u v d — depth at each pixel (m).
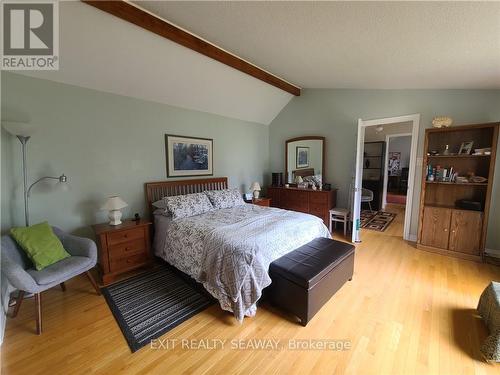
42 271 1.94
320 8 1.69
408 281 2.52
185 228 2.60
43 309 2.11
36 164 2.44
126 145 3.12
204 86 3.51
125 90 2.99
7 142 2.25
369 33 1.96
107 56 2.49
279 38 2.33
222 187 4.35
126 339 1.75
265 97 4.44
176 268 2.83
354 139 4.21
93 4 1.88
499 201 3.02
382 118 3.85
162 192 3.49
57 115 2.55
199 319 1.98
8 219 2.29
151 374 1.47
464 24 1.62
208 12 2.01
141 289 2.44
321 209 4.35
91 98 2.78
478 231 2.95
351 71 3.07
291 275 1.92
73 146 2.68
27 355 1.61
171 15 2.16
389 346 1.67
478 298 2.21
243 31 2.29
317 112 4.59
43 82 2.44
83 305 2.17
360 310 2.05
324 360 1.56
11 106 2.28
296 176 4.99
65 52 2.28
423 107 3.47
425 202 3.53
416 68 2.62
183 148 3.76
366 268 2.82
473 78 2.68
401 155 8.30
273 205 5.00
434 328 1.83
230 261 2.00
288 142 5.05
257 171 5.18
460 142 3.21
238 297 1.88
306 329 1.85
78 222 2.76
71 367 1.52
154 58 2.72
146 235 2.87
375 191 6.16
